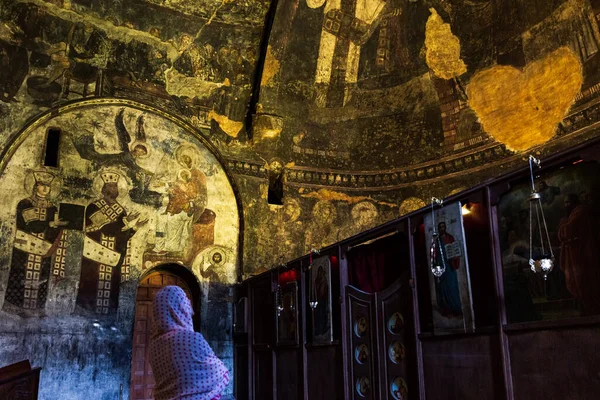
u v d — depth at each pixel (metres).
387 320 7.82
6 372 7.20
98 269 12.45
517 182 6.16
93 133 13.09
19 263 11.50
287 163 15.70
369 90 16.19
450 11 14.94
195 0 14.05
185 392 3.33
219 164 14.70
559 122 12.95
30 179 12.04
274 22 14.77
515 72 13.96
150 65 14.28
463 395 6.41
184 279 14.09
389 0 15.37
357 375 8.27
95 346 12.00
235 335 13.38
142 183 13.46
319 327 9.34
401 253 8.25
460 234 6.60
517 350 5.84
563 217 5.61
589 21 12.25
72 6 12.98
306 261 10.22
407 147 15.93
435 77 15.45
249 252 14.43
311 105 16.22
